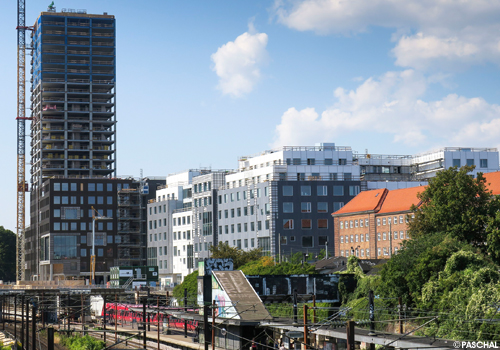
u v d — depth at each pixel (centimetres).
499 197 8044
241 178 17325
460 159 17788
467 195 7994
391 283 7356
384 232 13762
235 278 7600
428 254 7038
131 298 12600
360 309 7600
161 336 8688
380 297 7544
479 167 17812
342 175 16475
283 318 6781
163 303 11538
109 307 11731
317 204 15812
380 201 14212
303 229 15688
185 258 19125
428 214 8219
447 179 8269
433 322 6425
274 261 12444
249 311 6838
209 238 17838
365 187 16125
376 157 19175
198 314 7850
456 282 6500
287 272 10550
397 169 19150
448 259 6800
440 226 8050
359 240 14562
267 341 6781
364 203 14712
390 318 7138
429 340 5003
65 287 13238
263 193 15925
